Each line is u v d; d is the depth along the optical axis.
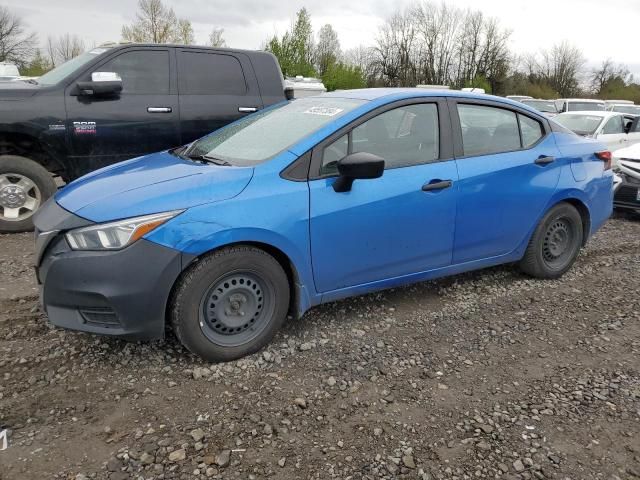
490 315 4.03
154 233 2.88
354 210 3.42
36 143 5.85
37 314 3.78
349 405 2.85
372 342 3.54
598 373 3.26
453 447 2.56
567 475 2.41
